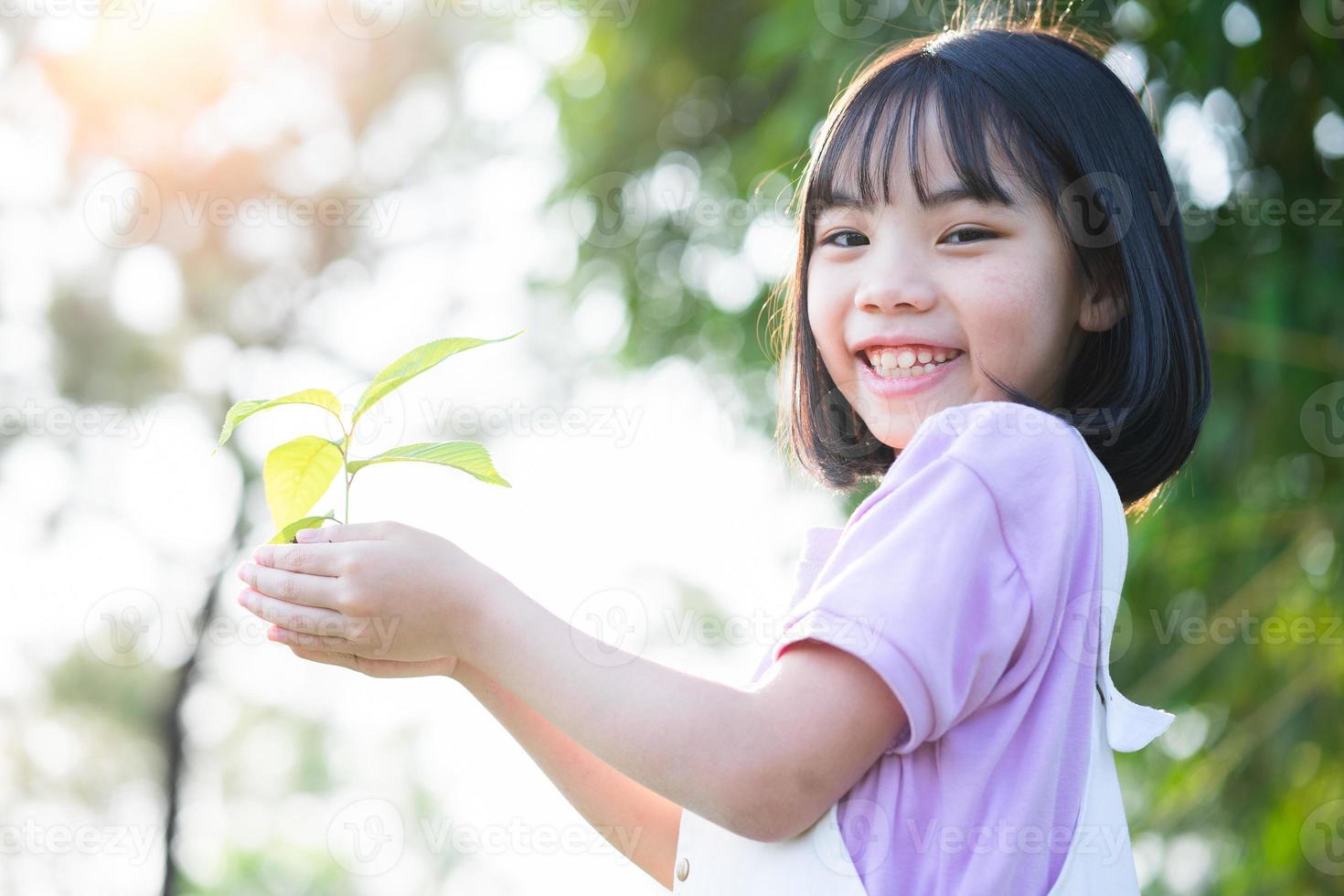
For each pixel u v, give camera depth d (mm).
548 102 3199
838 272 866
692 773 691
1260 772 2475
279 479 850
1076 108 862
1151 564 2492
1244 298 2346
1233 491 2441
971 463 742
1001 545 735
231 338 5398
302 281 5344
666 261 3078
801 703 693
